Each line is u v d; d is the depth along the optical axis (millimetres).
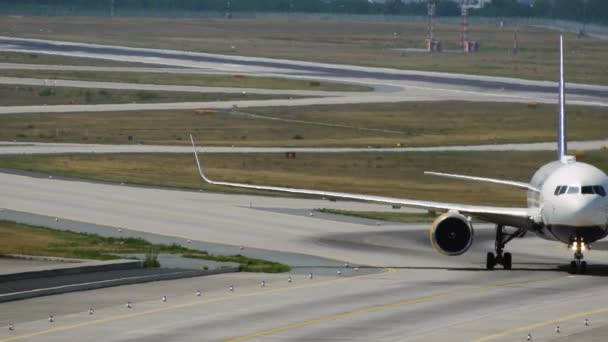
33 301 127438
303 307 124500
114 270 151375
